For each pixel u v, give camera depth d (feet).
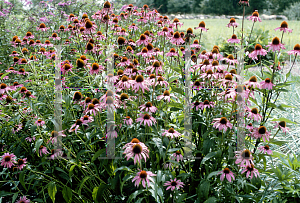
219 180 7.20
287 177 7.41
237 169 7.20
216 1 116.16
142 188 6.83
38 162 8.85
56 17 18.24
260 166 9.10
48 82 9.15
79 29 12.86
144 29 15.62
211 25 74.84
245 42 9.94
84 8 18.94
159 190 6.44
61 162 7.78
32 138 8.59
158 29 15.26
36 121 7.86
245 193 7.45
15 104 9.02
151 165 7.98
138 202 6.35
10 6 19.89
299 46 9.02
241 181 6.81
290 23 70.18
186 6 118.42
